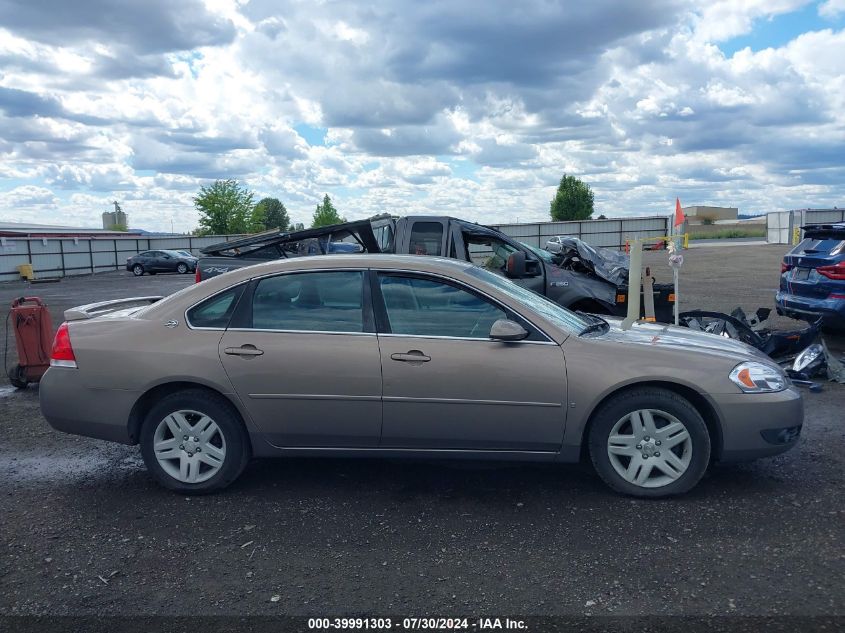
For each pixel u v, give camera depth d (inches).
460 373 176.4
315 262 188.7
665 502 177.3
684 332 205.6
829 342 396.8
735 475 195.5
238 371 181.8
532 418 177.0
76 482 200.5
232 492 190.4
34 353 320.5
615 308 358.9
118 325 190.7
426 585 138.6
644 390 176.4
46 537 163.6
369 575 143.2
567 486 189.8
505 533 161.6
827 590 133.5
